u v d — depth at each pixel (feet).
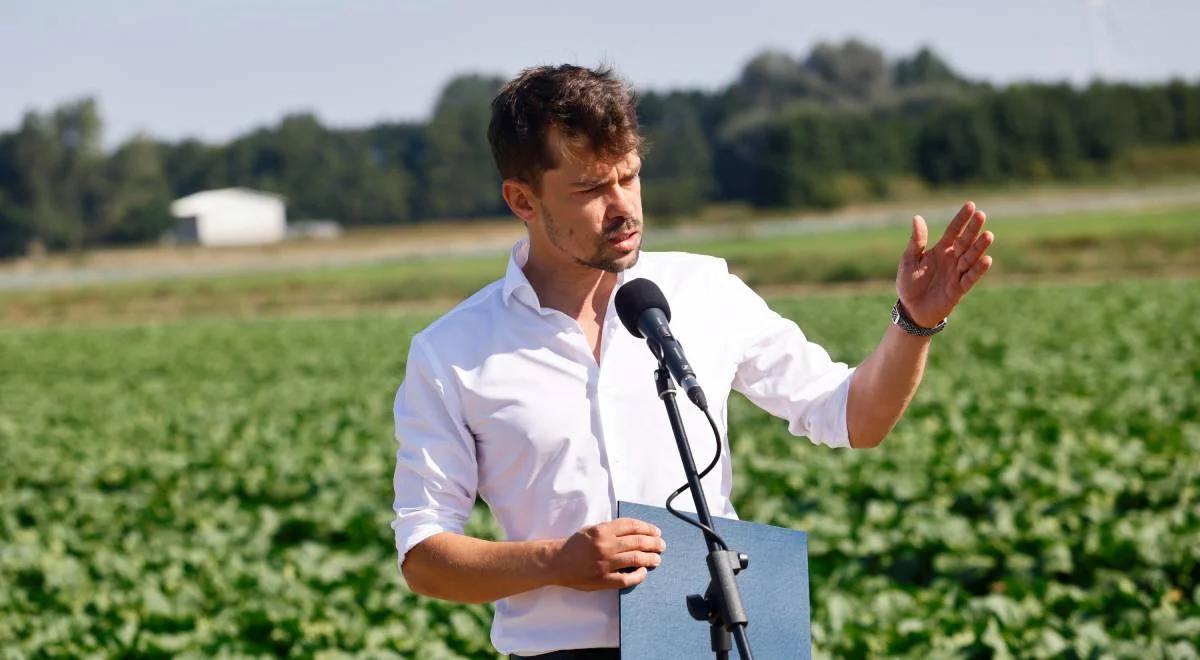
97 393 74.13
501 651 10.30
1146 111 285.84
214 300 171.53
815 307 109.60
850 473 34.24
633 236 9.79
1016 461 32.96
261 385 73.36
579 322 10.32
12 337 130.72
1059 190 261.85
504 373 10.03
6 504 38.91
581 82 9.57
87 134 380.37
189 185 402.72
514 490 10.06
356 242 291.17
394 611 24.21
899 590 23.26
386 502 36.88
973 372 56.29
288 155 391.86
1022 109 282.97
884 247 164.14
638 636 9.16
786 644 9.51
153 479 43.11
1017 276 133.49
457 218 367.04
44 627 24.82
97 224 377.09
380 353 88.94
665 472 10.00
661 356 9.54
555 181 9.62
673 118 368.48
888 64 390.21
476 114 368.89
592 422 9.95
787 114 301.22
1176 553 24.16
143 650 22.98
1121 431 38.78
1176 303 88.07
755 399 11.00
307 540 33.99
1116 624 21.24
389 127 398.62
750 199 319.47
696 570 9.45
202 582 27.68
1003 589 24.81
